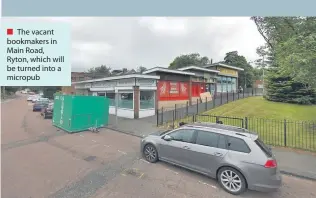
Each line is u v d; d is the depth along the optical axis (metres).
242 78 45.44
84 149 8.55
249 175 4.87
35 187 5.12
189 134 6.21
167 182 5.54
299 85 22.08
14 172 6.05
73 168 6.41
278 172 4.96
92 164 6.79
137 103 17.56
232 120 14.19
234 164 5.05
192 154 5.91
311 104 21.73
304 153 8.09
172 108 21.12
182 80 22.77
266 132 11.09
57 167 6.48
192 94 24.73
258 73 49.41
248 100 24.56
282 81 23.39
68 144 9.37
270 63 24.98
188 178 5.81
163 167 6.57
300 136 10.34
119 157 7.53
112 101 20.66
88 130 12.86
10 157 7.44
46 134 11.60
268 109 18.20
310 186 5.59
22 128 13.55
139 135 11.45
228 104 21.23
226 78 33.91
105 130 12.95
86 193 4.85
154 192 4.97
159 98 19.94
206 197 4.84
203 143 5.82
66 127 12.51
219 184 5.46
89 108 13.07
